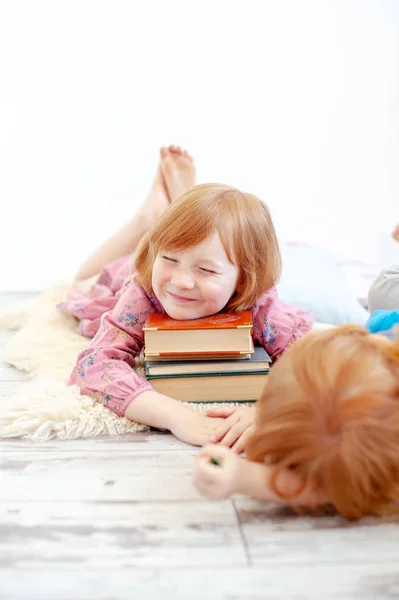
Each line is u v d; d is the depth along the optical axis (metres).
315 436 0.73
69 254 2.24
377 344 0.77
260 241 1.17
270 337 1.24
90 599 0.66
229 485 0.77
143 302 1.23
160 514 0.81
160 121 2.21
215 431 0.99
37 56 2.12
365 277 2.19
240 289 1.19
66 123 2.17
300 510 0.81
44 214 2.22
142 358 1.33
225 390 1.13
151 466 0.94
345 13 2.15
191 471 0.92
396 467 0.73
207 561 0.72
